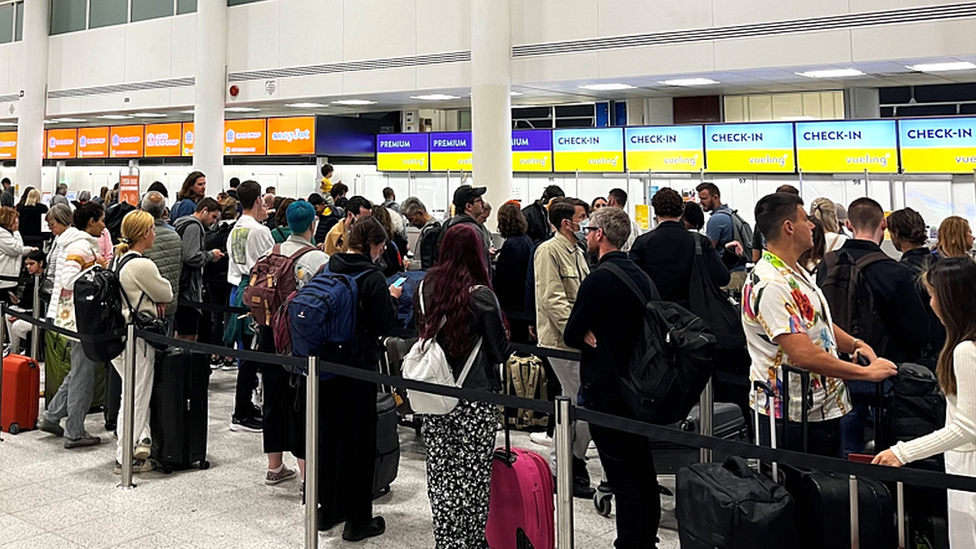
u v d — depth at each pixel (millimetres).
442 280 3246
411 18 12469
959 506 2479
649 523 3168
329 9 13336
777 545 2584
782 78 10828
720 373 3979
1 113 18734
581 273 4406
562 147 11914
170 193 16156
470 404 3232
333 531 3928
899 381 3082
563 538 2891
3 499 4312
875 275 3611
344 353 3689
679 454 4027
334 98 13594
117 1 16375
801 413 2857
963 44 8750
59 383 5906
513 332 5578
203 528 3914
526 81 11484
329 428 3814
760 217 3000
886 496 2711
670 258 4371
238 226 5961
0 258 7223
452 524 3225
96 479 4656
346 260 3805
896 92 12523
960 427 2365
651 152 11266
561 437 2885
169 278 5348
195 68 15031
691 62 10352
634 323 3127
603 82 11305
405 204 7336
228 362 7871
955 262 2449
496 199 11344
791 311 2838
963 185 8867
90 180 17641
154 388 4746
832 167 10164
